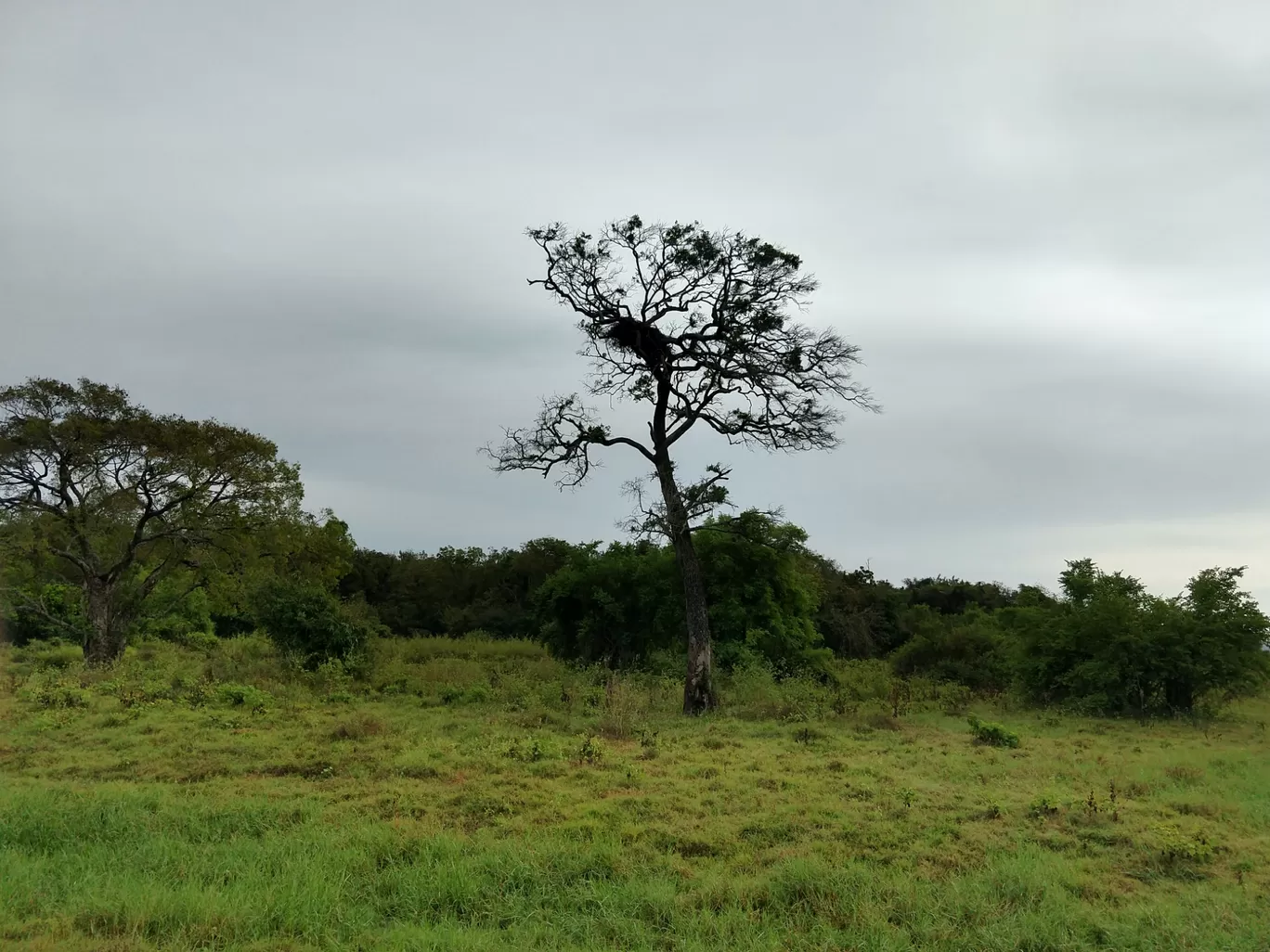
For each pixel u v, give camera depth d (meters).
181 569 35.56
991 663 31.70
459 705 21.56
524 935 7.07
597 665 28.61
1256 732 20.98
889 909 7.64
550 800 11.34
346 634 27.03
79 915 6.93
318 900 7.46
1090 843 9.80
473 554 63.22
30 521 30.20
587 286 23.98
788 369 23.73
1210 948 6.88
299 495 34.38
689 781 12.74
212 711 18.66
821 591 40.00
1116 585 26.75
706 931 7.21
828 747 16.36
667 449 23.89
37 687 21.34
